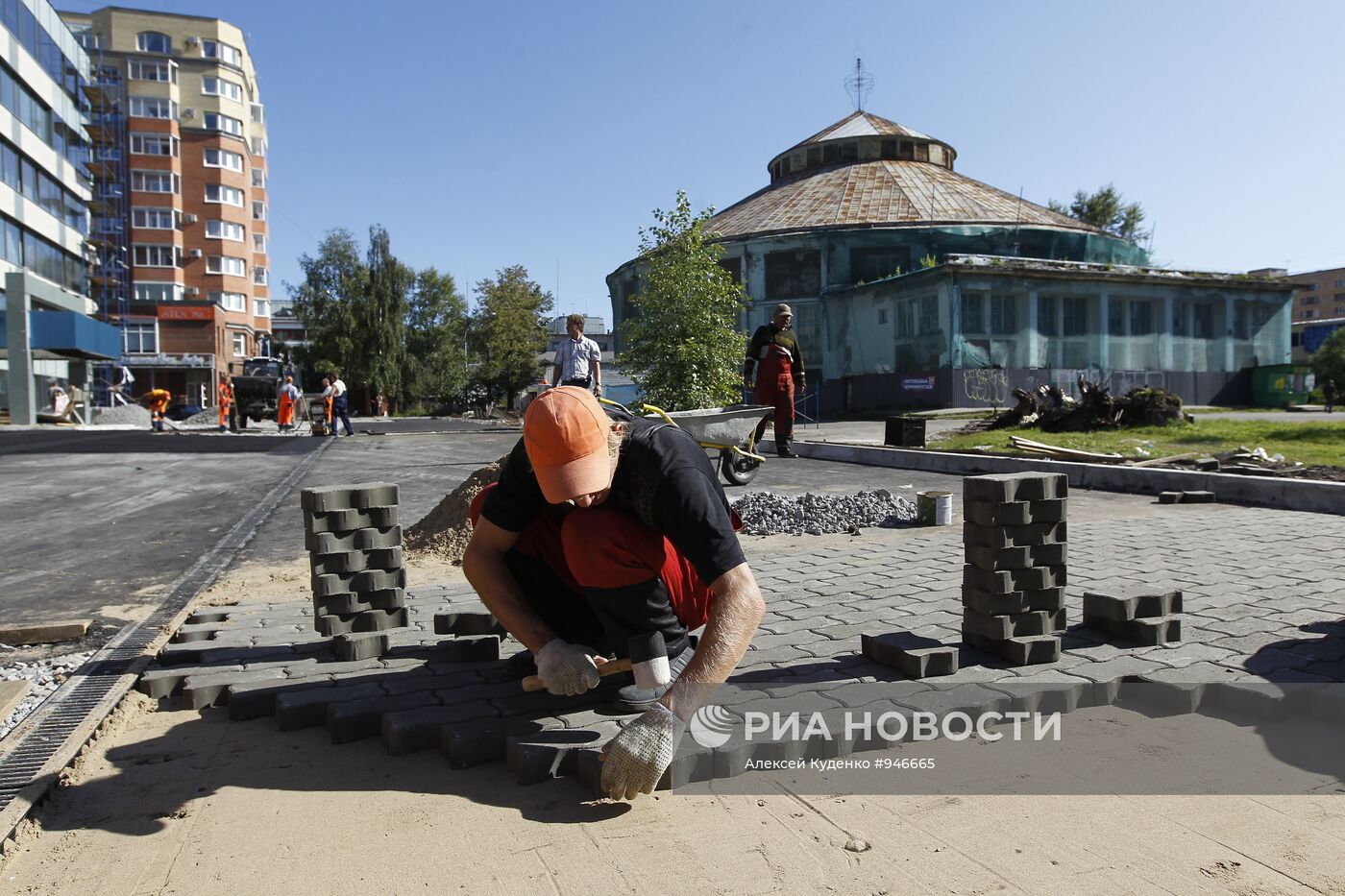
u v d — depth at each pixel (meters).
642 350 12.13
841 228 33.31
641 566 2.55
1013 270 28.23
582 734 2.70
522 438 2.63
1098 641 3.62
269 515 8.50
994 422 17.62
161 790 2.54
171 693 3.37
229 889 2.00
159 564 6.14
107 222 54.72
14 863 2.14
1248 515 7.57
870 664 3.39
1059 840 2.16
